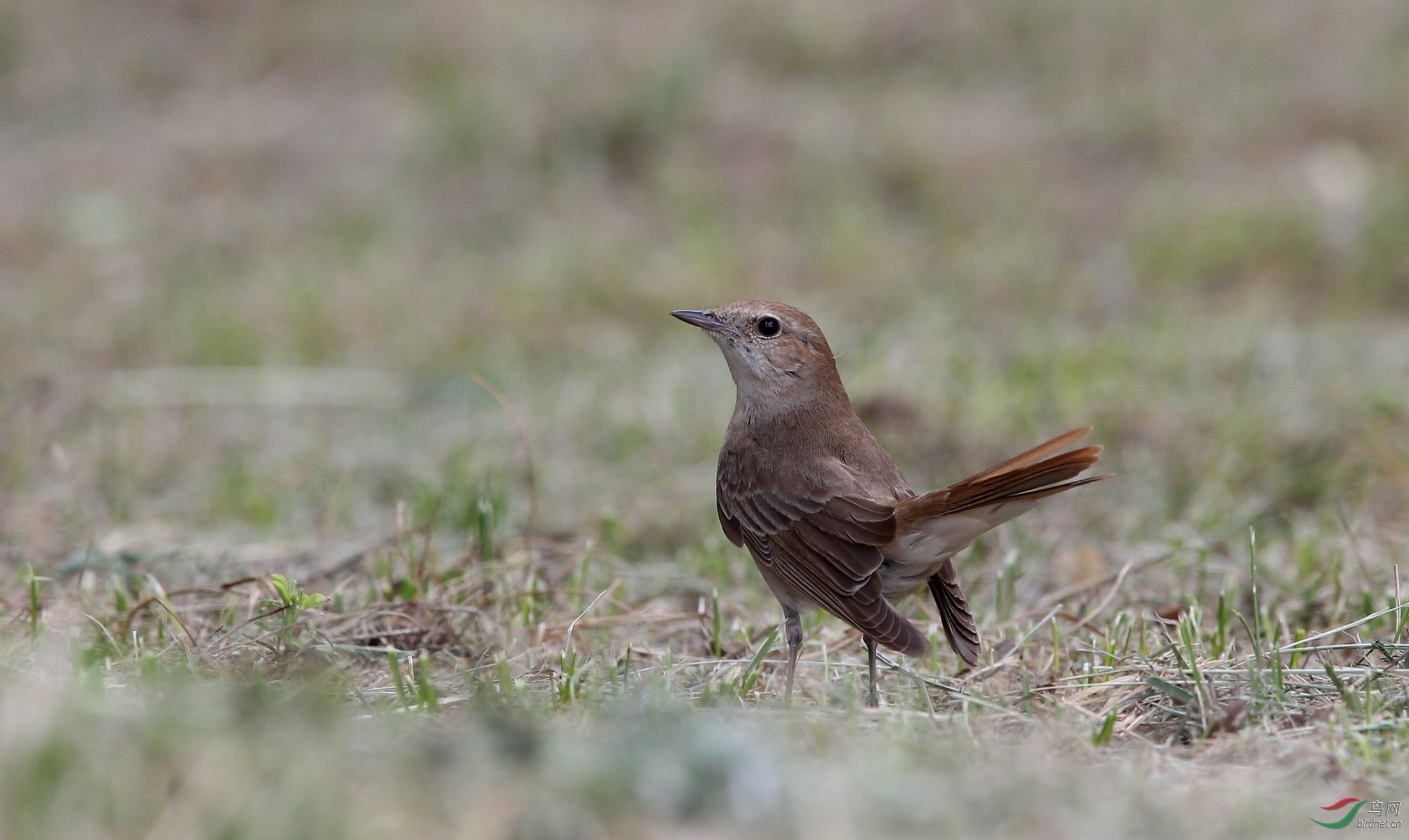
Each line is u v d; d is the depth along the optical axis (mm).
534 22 26953
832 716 7250
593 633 9469
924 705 7828
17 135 23797
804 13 27375
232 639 8477
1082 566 11031
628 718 6664
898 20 27375
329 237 20281
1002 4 27578
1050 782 6102
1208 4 27656
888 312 18031
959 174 22312
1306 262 19438
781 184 22312
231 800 5223
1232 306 18188
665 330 17875
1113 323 17516
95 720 5676
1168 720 7512
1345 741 6902
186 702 6074
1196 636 8594
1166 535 11516
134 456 13641
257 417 15328
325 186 22297
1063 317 17984
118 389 15562
